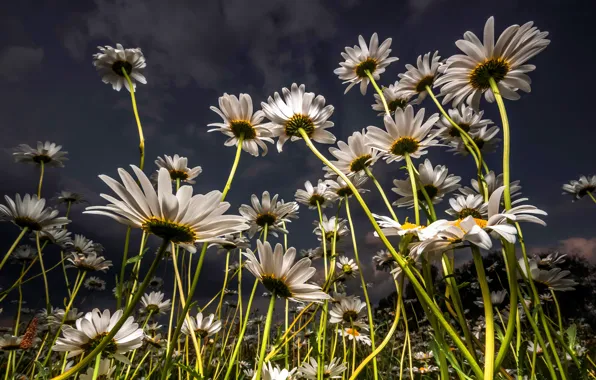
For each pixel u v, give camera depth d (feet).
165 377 0.75
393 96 1.26
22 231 1.08
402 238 0.76
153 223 0.65
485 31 0.88
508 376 0.80
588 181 1.59
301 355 1.58
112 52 1.31
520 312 1.17
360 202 0.70
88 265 1.31
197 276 0.79
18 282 1.11
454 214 0.99
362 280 1.01
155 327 1.48
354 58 1.37
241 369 1.66
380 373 1.64
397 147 0.90
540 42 0.86
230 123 1.03
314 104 1.02
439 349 0.69
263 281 0.80
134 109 1.04
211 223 0.66
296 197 1.45
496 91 0.74
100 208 0.63
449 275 0.74
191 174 1.38
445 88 0.92
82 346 0.87
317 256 1.53
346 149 1.02
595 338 2.34
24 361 1.57
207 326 1.31
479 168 0.89
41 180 1.36
